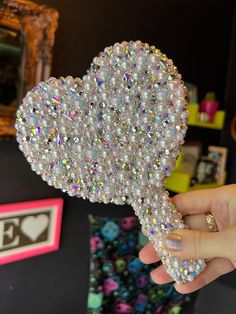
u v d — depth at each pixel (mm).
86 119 249
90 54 739
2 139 605
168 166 256
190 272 273
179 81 240
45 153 250
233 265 342
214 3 1027
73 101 243
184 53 954
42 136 246
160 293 733
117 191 267
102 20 749
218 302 862
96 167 259
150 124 251
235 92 1101
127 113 249
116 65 240
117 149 258
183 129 245
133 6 805
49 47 641
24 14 598
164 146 249
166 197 272
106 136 253
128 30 805
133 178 265
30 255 676
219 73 1091
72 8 689
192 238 263
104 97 244
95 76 242
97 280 669
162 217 272
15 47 597
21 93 617
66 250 751
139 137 255
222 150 1052
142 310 707
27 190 675
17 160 653
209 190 342
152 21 855
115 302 683
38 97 241
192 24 964
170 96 240
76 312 785
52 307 742
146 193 267
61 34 679
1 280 657
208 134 1075
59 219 712
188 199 341
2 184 638
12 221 640
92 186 264
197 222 343
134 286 700
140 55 235
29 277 696
